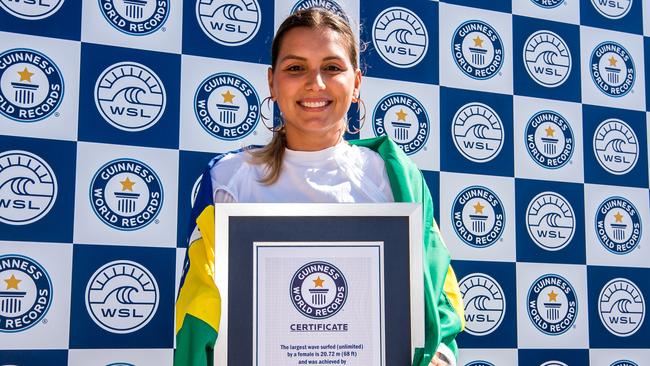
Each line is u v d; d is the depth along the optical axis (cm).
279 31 175
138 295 246
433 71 287
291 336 153
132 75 252
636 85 321
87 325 240
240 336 152
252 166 171
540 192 298
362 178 171
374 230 157
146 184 250
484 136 292
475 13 296
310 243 156
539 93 303
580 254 301
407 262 157
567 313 296
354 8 277
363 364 154
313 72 165
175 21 258
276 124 266
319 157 171
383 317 155
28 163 239
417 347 153
